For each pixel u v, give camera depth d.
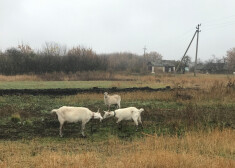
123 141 11.34
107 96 17.17
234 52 94.56
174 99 20.77
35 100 20.31
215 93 21.66
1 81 35.56
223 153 9.67
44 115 15.53
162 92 22.72
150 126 13.62
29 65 45.69
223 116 15.30
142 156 8.49
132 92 23.30
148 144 10.42
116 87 28.12
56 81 37.62
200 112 15.69
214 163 8.07
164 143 10.49
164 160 8.14
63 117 11.84
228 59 95.50
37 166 7.88
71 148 10.17
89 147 10.40
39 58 46.78
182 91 23.00
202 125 13.38
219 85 24.89
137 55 86.06
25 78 38.56
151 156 8.48
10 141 10.90
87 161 8.11
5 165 7.83
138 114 13.08
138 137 12.09
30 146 10.26
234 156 9.40
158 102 20.06
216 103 19.33
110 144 10.84
